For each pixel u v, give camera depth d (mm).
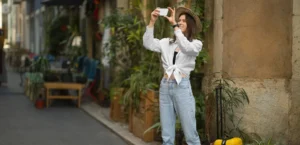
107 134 9523
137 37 9859
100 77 14211
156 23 9000
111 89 10812
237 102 7562
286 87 7406
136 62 10695
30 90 14680
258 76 7504
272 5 7406
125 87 10344
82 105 13344
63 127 10258
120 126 10016
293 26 7316
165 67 6000
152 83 8516
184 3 8516
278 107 7434
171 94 5926
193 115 5961
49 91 13406
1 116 11609
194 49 5727
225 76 7750
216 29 7859
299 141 7453
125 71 10914
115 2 13742
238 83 7609
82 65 16016
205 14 8148
